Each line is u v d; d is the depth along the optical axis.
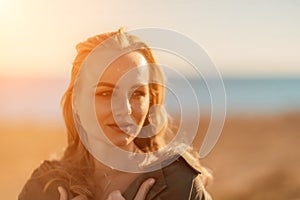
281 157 20.45
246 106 36.75
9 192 15.52
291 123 29.09
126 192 1.96
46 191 2.07
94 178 2.02
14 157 20.00
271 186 16.66
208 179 2.08
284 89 44.62
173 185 1.96
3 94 30.80
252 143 23.98
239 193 16.02
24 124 25.81
